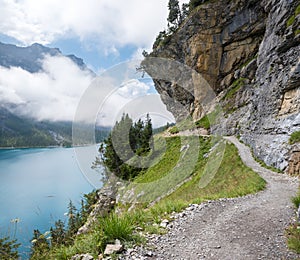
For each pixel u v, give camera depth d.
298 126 15.14
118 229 5.16
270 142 17.75
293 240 4.69
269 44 24.73
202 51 41.47
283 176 13.21
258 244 4.86
